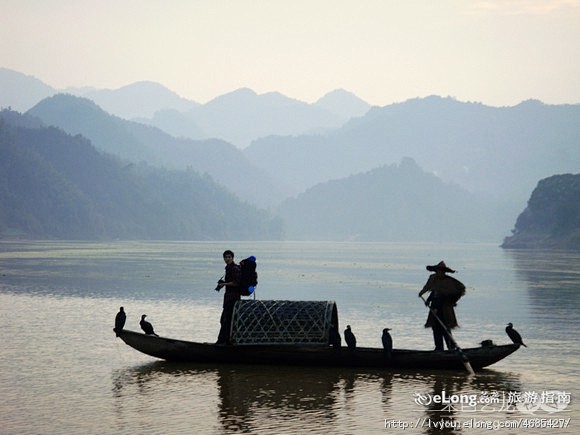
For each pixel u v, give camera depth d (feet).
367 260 526.16
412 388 74.38
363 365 84.07
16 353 94.27
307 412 64.95
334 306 87.56
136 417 63.05
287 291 217.97
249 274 86.63
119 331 86.17
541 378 79.66
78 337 108.99
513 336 81.71
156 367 85.10
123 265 379.76
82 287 216.33
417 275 319.47
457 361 82.12
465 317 143.64
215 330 119.85
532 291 215.92
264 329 83.92
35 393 71.87
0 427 60.08
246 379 78.38
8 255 511.81
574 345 105.09
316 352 83.82
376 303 175.32
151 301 172.45
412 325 128.57
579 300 183.73
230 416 63.41
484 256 637.30
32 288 209.26
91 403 67.87
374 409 66.13
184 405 67.21
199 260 467.52
